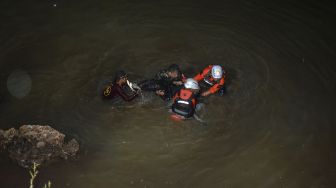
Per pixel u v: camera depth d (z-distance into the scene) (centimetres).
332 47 981
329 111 798
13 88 816
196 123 762
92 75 859
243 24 1044
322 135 746
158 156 700
